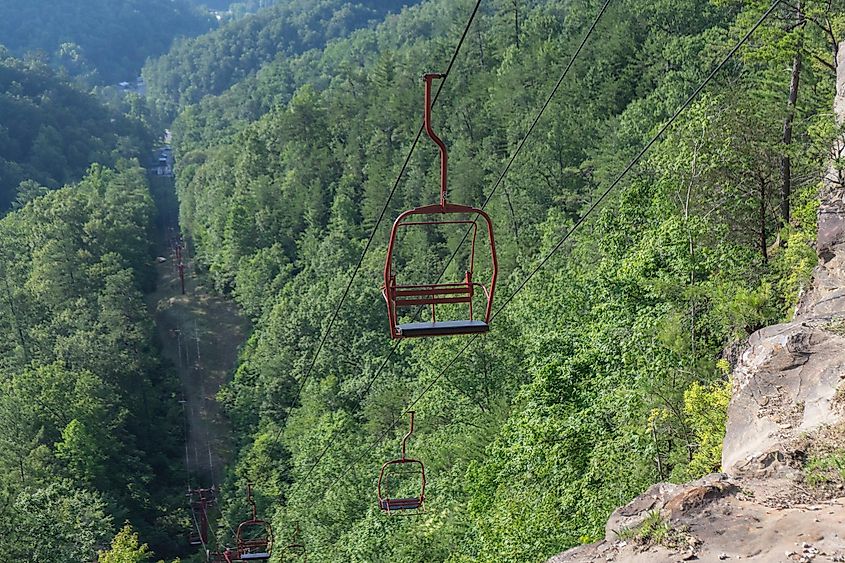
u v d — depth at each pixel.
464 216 74.81
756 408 16.48
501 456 28.98
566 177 66.94
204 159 163.75
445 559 30.81
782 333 17.73
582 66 84.75
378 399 51.03
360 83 131.75
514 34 114.25
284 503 53.50
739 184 30.55
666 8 80.12
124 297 77.00
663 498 13.21
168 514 59.84
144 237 109.19
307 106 118.00
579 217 59.31
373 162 96.00
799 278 22.88
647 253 29.56
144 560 54.50
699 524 12.11
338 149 107.00
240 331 90.31
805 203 28.36
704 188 30.77
